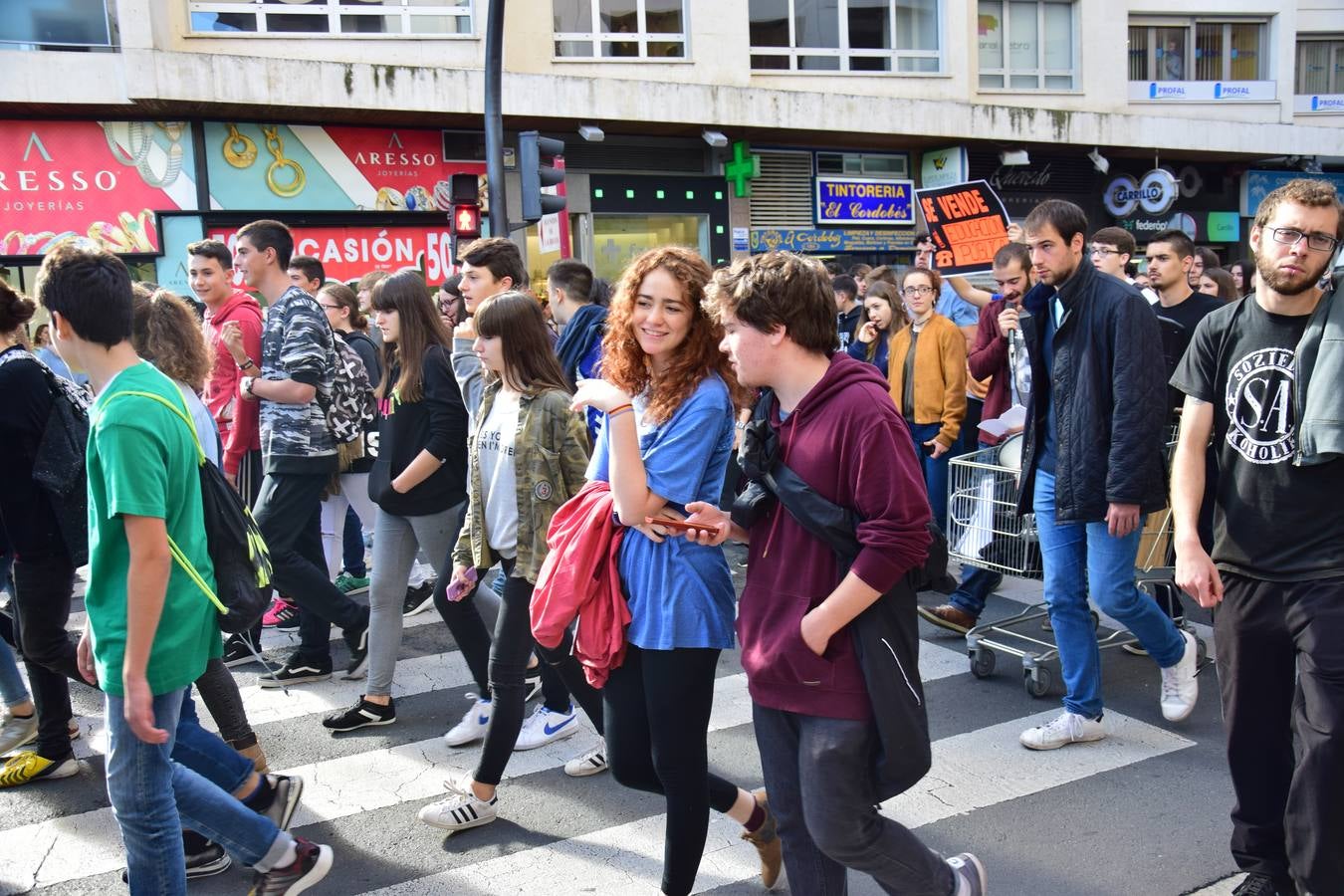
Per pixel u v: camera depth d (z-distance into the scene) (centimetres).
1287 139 1927
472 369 419
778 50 1606
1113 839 351
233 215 1281
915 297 659
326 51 1315
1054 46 1842
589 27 1476
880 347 713
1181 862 336
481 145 1418
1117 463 381
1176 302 570
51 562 387
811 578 244
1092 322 388
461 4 1388
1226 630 293
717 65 1534
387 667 461
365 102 1264
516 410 363
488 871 344
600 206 1520
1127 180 1875
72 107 1177
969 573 562
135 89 1160
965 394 656
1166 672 434
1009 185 1814
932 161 1731
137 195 1233
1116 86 1855
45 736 421
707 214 1591
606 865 345
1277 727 290
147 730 261
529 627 354
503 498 367
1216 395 292
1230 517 288
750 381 250
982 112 1650
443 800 373
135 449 259
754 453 253
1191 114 1956
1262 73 2023
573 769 409
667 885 288
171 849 275
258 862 303
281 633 606
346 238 1349
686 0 1521
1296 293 270
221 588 288
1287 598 276
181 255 1261
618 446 269
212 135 1260
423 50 1360
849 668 241
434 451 425
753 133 1567
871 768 246
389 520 450
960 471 518
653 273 276
